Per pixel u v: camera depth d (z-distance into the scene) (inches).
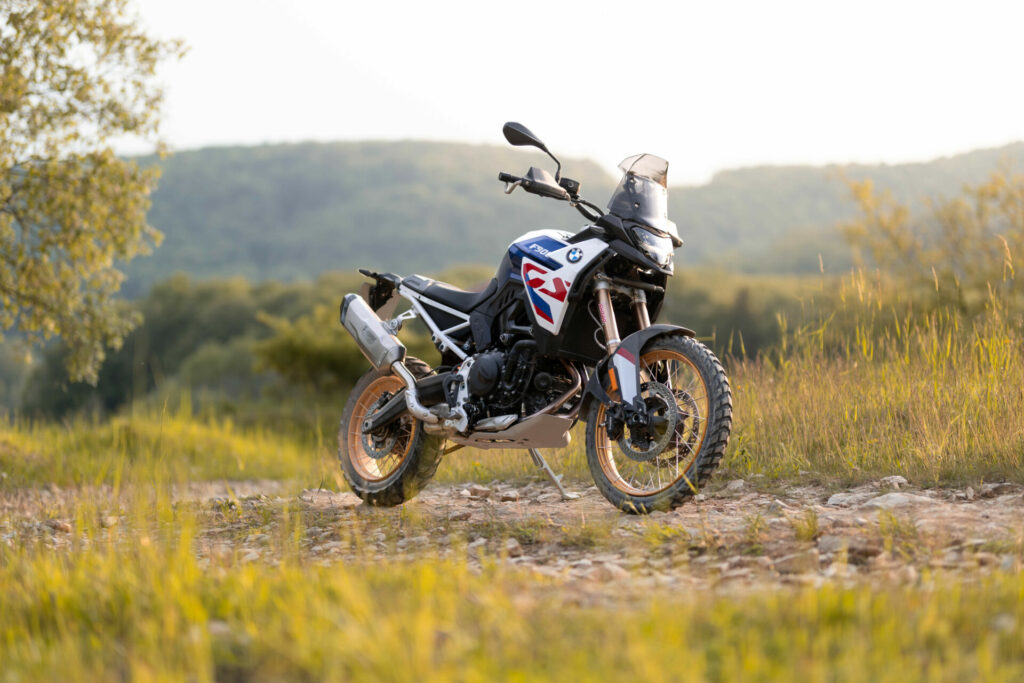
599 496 236.5
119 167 530.0
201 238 6707.7
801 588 119.6
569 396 203.6
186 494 315.9
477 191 7145.7
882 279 298.7
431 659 95.6
